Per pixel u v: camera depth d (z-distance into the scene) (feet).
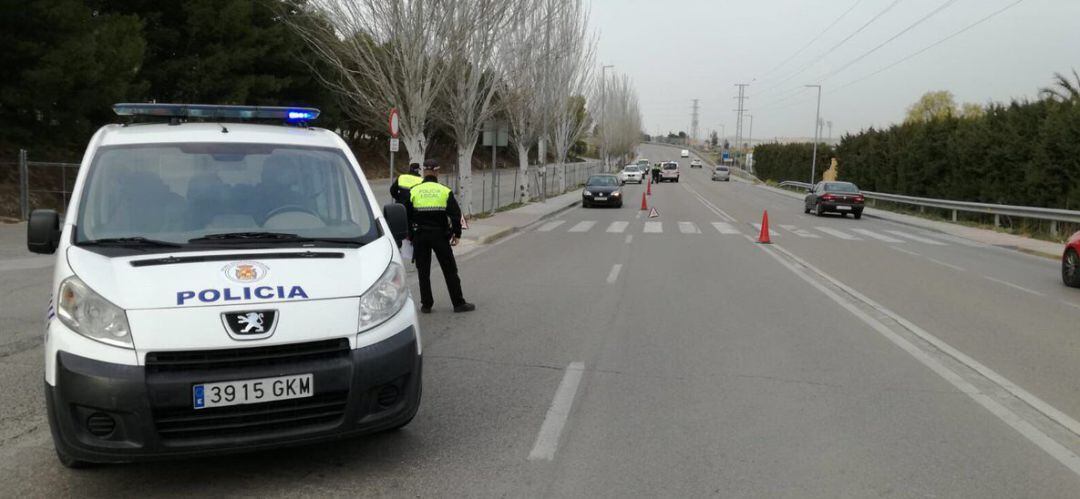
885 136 141.08
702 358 24.08
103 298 12.92
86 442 12.55
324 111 128.88
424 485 14.03
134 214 15.39
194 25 95.45
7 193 65.00
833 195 103.30
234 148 17.13
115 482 14.01
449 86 76.43
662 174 244.63
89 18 68.28
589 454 15.71
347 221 16.58
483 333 27.55
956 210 98.37
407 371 14.46
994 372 22.91
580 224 84.43
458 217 31.19
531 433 16.93
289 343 13.14
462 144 80.53
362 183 17.66
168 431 12.68
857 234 77.46
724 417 18.21
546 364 23.15
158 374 12.59
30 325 26.99
